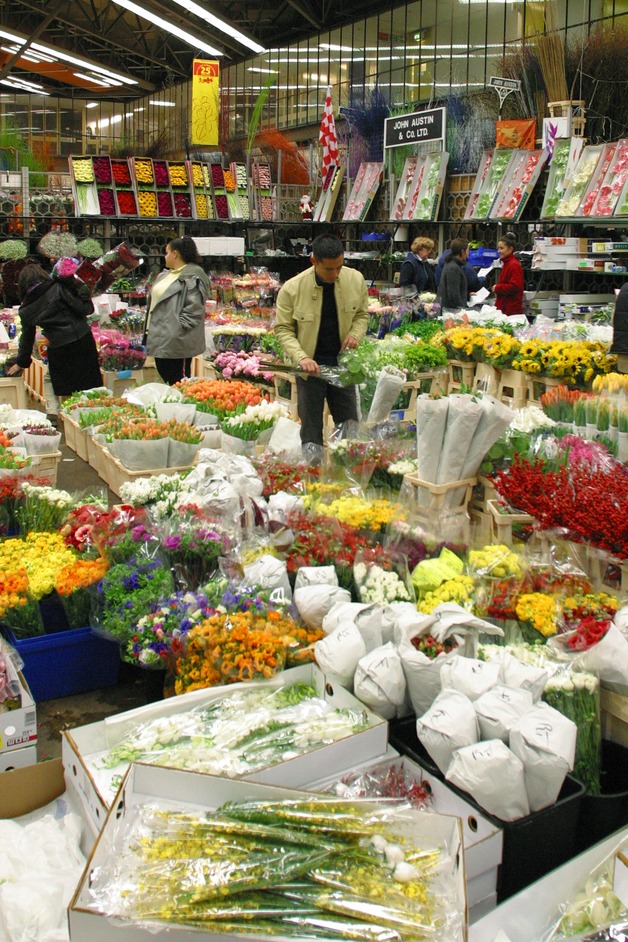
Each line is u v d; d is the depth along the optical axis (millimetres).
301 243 15227
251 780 2029
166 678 2822
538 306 10344
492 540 3674
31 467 4309
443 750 2090
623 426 4141
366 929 1614
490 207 11453
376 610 2633
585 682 2361
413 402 6219
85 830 2143
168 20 14641
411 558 3248
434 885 1732
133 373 8602
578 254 10055
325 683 2512
